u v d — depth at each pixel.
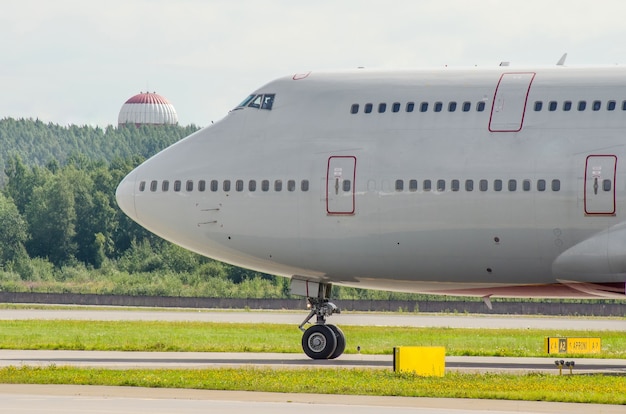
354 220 116.00
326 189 116.50
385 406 81.25
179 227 122.38
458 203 112.88
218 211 120.50
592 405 82.69
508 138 112.12
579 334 178.88
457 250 114.19
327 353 122.12
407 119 115.50
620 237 109.06
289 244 118.75
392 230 115.19
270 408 79.75
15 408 78.88
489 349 146.75
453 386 92.25
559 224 110.69
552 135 111.12
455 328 192.75
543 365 120.00
